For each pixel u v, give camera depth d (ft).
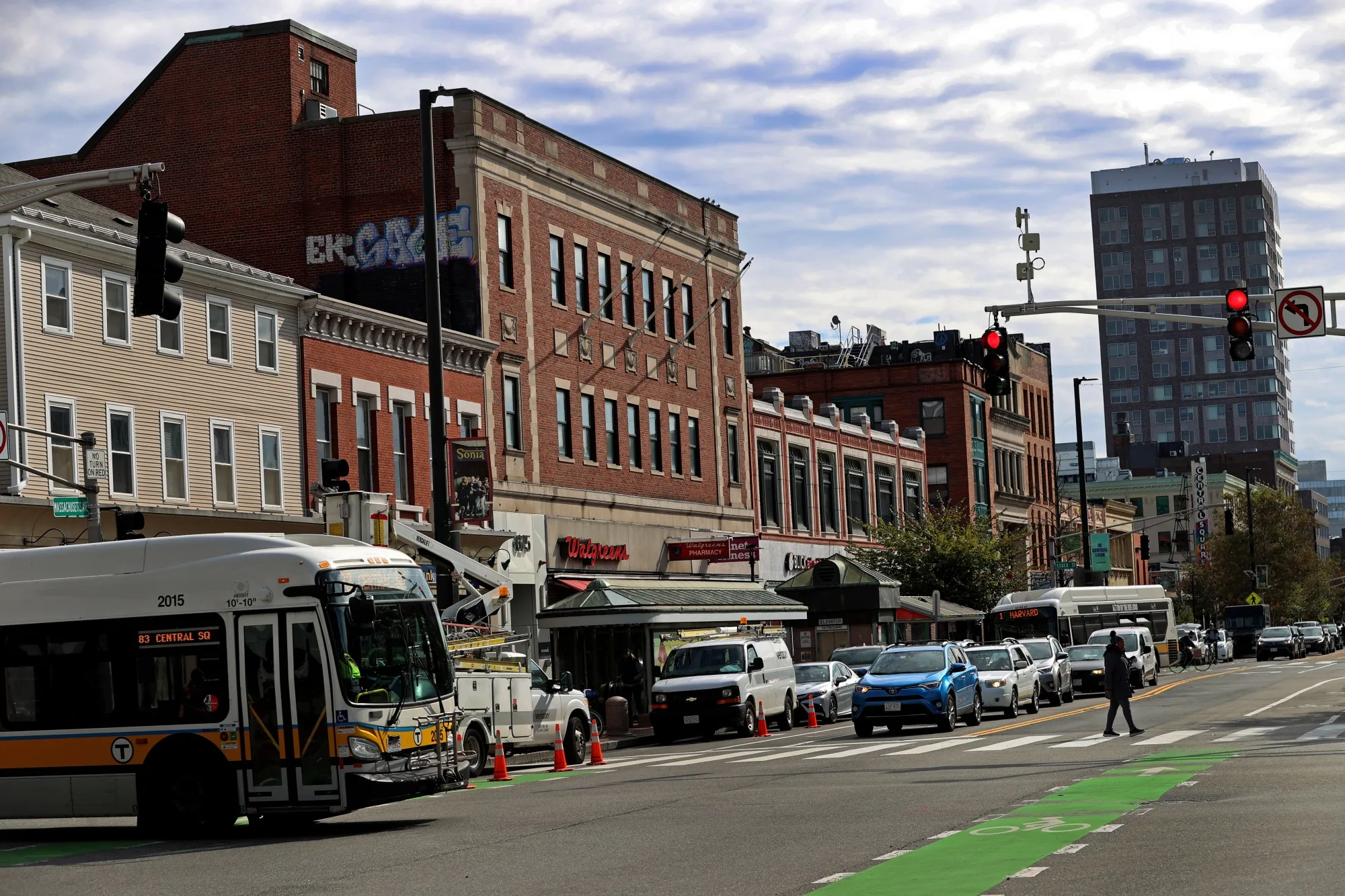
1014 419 353.31
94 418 120.78
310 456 144.15
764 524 244.42
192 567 73.67
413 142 172.55
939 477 316.40
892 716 129.59
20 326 114.21
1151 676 209.97
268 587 72.08
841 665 173.58
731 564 226.79
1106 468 558.15
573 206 189.57
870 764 96.68
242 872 57.31
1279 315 99.55
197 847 68.39
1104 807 65.62
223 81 179.42
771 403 251.80
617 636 184.44
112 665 74.02
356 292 173.37
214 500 132.36
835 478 271.28
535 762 121.29
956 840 56.85
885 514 291.17
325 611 71.31
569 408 187.11
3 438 92.84
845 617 229.86
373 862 58.18
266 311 140.67
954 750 106.01
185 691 72.90
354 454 150.30
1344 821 56.44
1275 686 193.88
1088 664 196.13
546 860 56.03
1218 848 51.06
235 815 72.54
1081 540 317.22
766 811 69.87
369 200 173.88
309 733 70.90
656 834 62.80
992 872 48.42
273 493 139.44
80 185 69.36
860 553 270.46
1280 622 450.71
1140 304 103.14
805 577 232.94
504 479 171.83
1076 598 233.14
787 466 252.83
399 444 157.38
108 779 73.36
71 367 118.73
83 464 116.26
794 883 48.01
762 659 151.53
